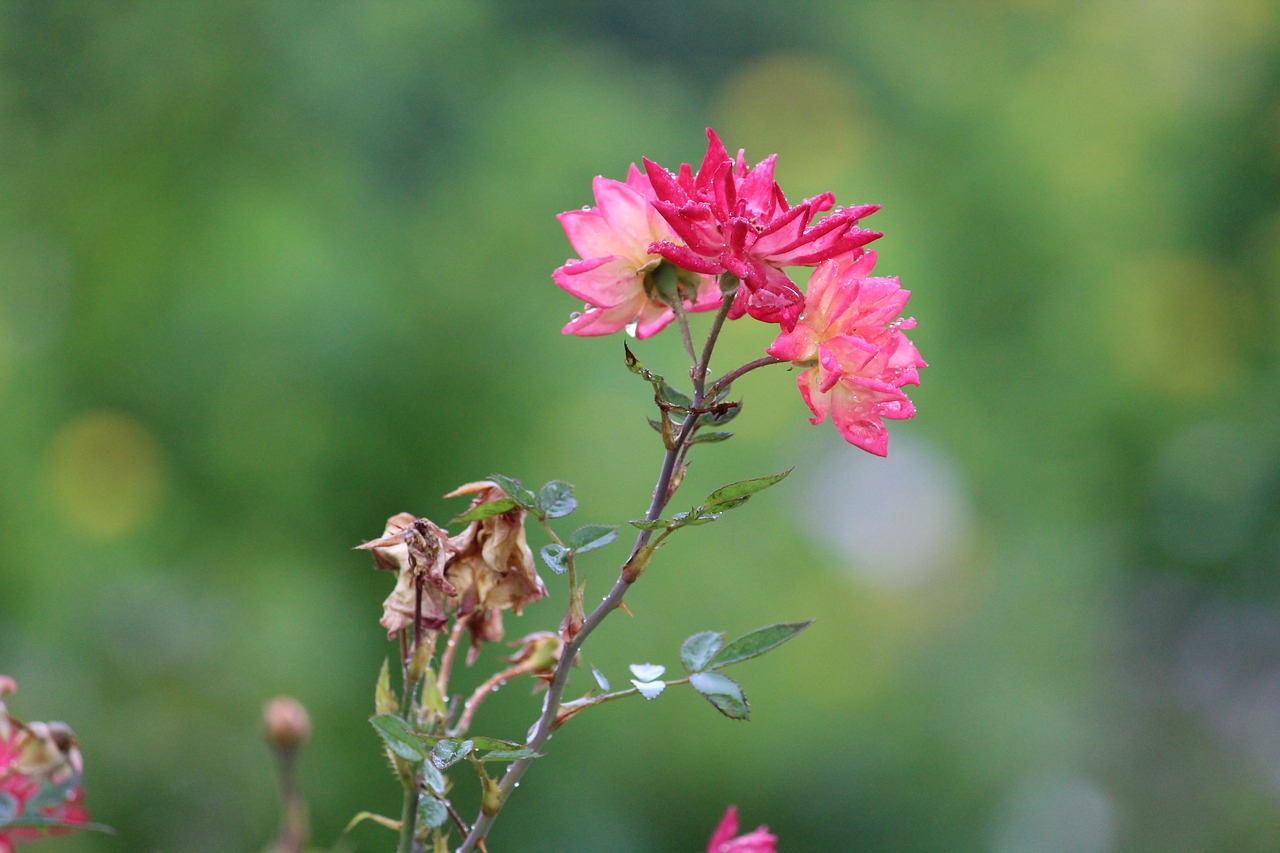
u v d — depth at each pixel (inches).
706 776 290.8
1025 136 461.1
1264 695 430.0
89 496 259.9
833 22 541.0
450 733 70.9
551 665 77.0
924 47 517.3
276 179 285.1
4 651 233.1
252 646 243.4
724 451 317.7
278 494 261.6
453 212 301.6
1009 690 367.2
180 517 264.4
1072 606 412.8
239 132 286.7
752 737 295.4
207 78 285.1
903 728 335.3
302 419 259.6
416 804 67.4
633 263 72.5
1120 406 434.0
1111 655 434.6
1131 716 420.2
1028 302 454.0
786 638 67.9
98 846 215.3
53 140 287.3
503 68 351.3
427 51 321.1
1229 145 424.5
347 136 305.7
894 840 324.8
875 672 338.6
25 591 240.8
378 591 263.4
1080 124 459.8
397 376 265.4
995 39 510.0
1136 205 442.9
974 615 391.2
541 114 328.2
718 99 549.3
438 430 269.6
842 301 69.8
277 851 79.0
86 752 221.5
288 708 79.6
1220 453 425.4
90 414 267.3
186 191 276.7
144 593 249.0
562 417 284.0
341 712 248.1
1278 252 408.2
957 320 448.1
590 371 295.6
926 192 468.8
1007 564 411.2
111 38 287.0
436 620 72.1
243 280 260.4
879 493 387.9
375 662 257.6
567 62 370.0
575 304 297.4
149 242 272.1
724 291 68.4
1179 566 439.2
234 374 259.0
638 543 66.9
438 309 276.7
